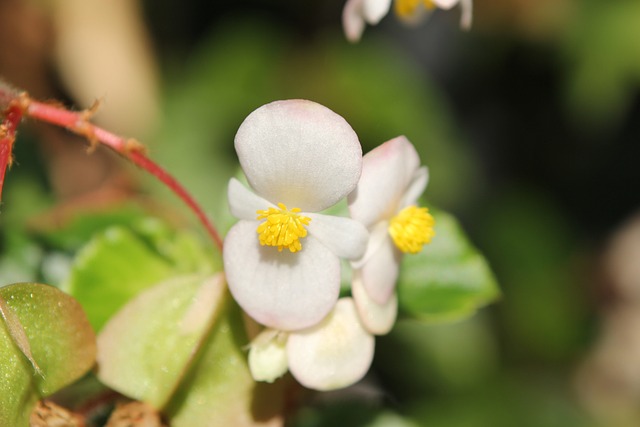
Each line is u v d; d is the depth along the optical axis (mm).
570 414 387
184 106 350
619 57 374
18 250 264
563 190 469
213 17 385
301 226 213
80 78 324
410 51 416
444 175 359
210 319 222
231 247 215
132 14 332
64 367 215
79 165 311
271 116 210
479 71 429
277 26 374
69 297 214
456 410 354
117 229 252
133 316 223
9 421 209
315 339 216
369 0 236
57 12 319
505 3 383
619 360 404
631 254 426
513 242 412
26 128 288
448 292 245
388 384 348
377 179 215
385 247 219
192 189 336
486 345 364
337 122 210
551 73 431
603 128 451
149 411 221
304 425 250
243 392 224
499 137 453
